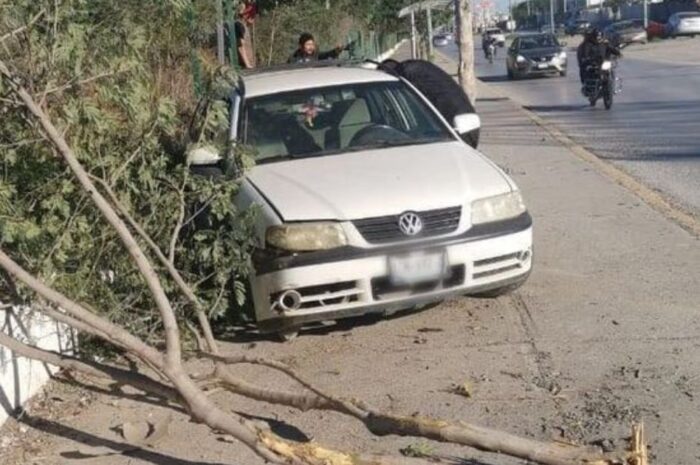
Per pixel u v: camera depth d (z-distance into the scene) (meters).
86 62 5.18
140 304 6.07
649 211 10.06
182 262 6.11
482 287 6.59
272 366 5.29
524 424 5.18
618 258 8.29
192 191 5.99
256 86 7.92
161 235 5.96
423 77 9.45
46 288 4.79
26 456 5.07
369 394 5.70
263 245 6.26
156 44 6.84
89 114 5.17
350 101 7.83
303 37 13.80
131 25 5.30
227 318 6.93
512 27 96.94
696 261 8.05
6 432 5.29
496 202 6.64
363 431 5.23
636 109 21.52
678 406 5.32
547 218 9.98
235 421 4.66
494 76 40.91
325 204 6.32
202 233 6.04
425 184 6.57
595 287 7.50
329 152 7.36
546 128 18.50
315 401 4.94
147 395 5.72
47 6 4.90
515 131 18.25
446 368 6.04
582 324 6.69
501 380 5.81
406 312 7.12
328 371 6.12
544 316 6.89
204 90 6.14
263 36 20.11
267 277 6.23
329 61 9.13
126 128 5.57
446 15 42.81
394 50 50.88
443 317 7.00
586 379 5.76
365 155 7.19
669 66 33.97
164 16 5.91
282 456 4.52
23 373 5.56
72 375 6.02
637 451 4.32
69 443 5.21
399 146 7.45
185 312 6.18
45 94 5.02
